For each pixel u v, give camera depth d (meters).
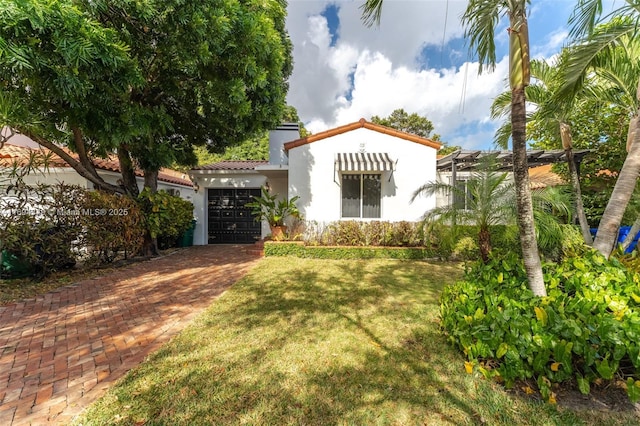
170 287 9.27
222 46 10.19
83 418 3.55
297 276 10.54
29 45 6.52
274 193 20.14
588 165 15.23
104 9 7.95
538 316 4.02
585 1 5.15
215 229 21.20
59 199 10.04
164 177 21.39
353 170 14.66
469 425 3.48
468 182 10.49
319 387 4.15
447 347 5.25
